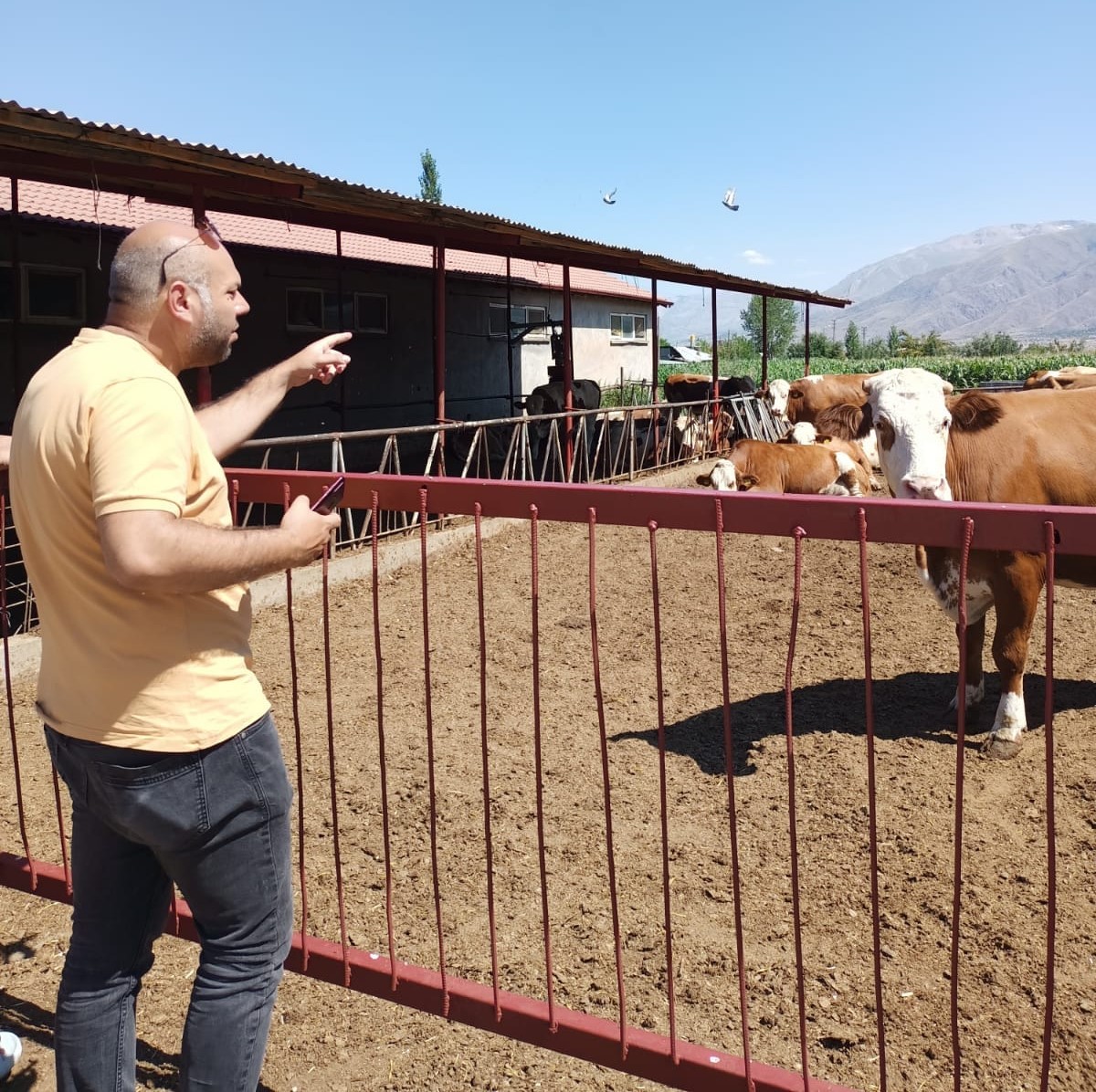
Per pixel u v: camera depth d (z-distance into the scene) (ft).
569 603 25.62
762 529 6.53
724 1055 7.10
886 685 18.58
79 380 5.82
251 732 6.44
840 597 25.00
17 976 10.19
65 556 6.04
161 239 6.34
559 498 7.23
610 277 95.50
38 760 16.28
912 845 12.41
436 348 38.75
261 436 48.62
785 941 10.50
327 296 53.26
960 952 10.23
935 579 16.47
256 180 26.13
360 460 55.06
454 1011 7.99
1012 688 15.20
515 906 11.34
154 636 6.10
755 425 66.74
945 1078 8.44
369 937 10.78
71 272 39.73
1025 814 13.29
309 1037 9.16
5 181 41.16
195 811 6.24
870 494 40.98
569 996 9.62
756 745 15.80
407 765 15.44
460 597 26.48
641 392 92.84
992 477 16.31
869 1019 9.20
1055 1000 9.44
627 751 15.76
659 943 10.50
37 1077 8.66
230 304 6.64
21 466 6.10
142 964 7.13
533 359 75.36
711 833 12.94
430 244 39.73
